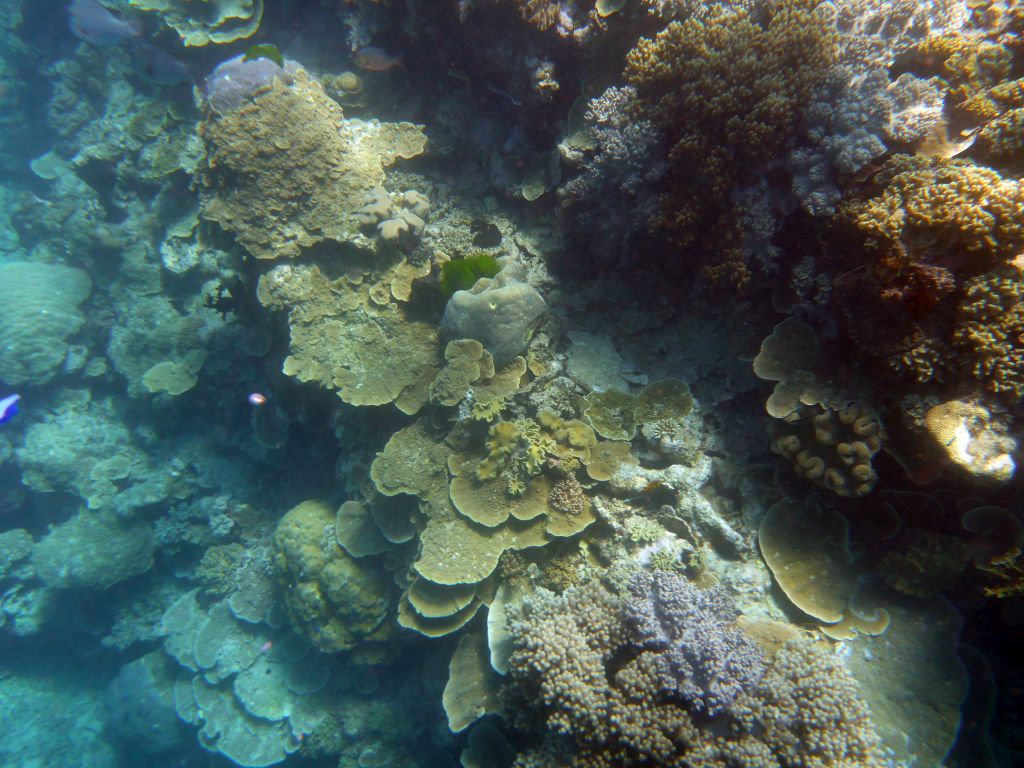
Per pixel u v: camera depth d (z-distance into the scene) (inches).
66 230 136.8
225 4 90.0
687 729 44.7
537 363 66.2
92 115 153.9
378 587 80.9
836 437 51.5
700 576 54.6
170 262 108.7
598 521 60.0
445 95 82.5
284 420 95.8
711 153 54.6
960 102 48.7
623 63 66.1
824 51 50.1
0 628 133.3
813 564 53.5
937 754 46.8
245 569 107.6
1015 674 50.6
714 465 59.1
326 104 76.3
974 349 44.1
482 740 61.4
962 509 51.1
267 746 97.5
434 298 72.4
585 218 66.1
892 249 45.6
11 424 128.3
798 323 56.1
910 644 50.7
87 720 145.2
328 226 72.8
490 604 62.7
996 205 42.1
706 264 59.8
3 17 169.3
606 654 49.8
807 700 45.1
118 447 127.5
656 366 65.1
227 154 70.0
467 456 65.4
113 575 114.8
